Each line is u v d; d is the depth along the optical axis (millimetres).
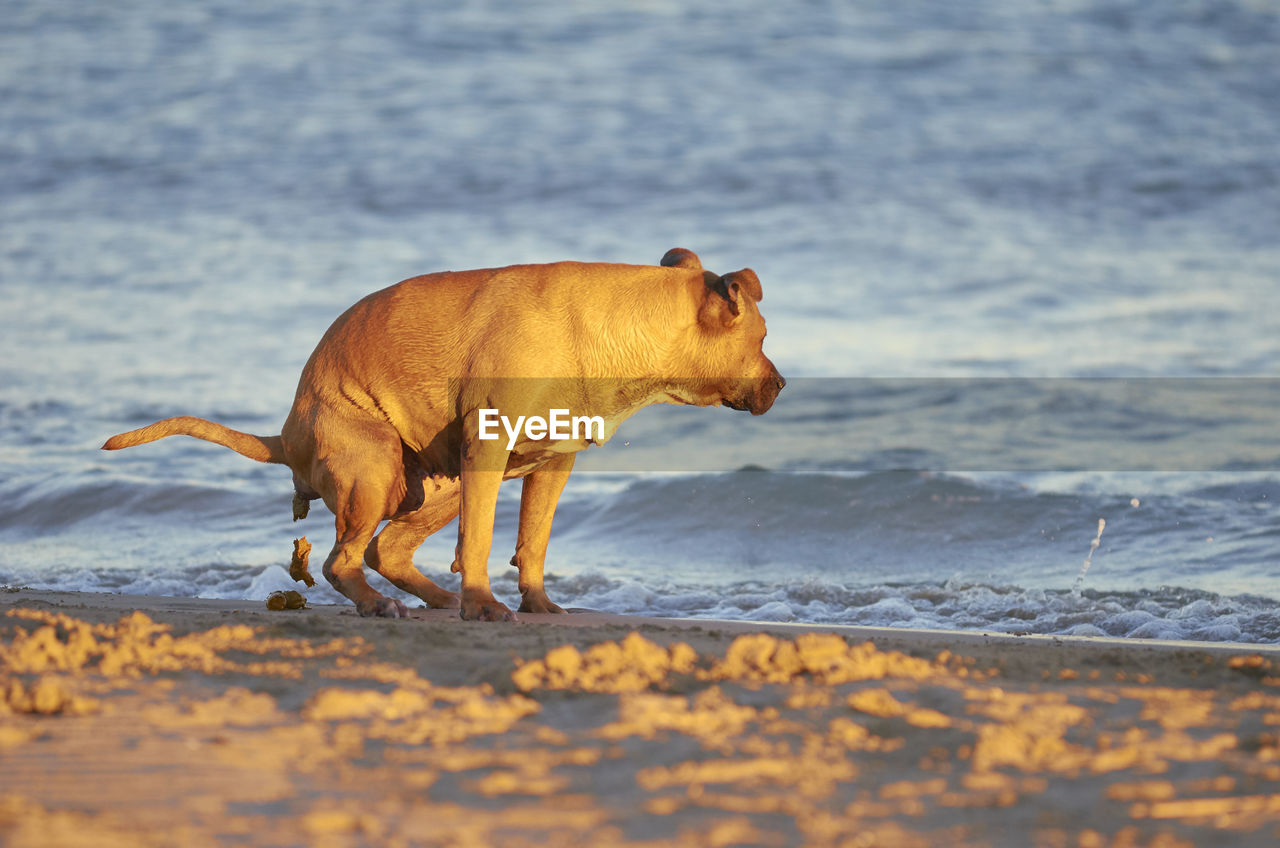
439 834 7734
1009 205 76438
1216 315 56062
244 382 48594
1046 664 13711
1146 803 8539
